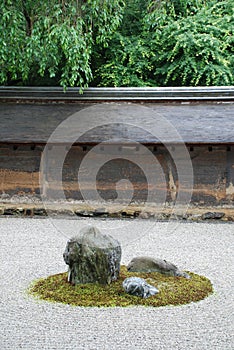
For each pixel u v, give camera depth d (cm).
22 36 1425
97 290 780
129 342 628
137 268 858
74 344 621
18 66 1486
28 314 712
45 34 1441
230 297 789
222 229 1294
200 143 1360
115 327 671
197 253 1057
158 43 1952
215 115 1488
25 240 1155
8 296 782
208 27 1920
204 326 677
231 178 1410
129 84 1938
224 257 1029
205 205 1417
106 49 1972
